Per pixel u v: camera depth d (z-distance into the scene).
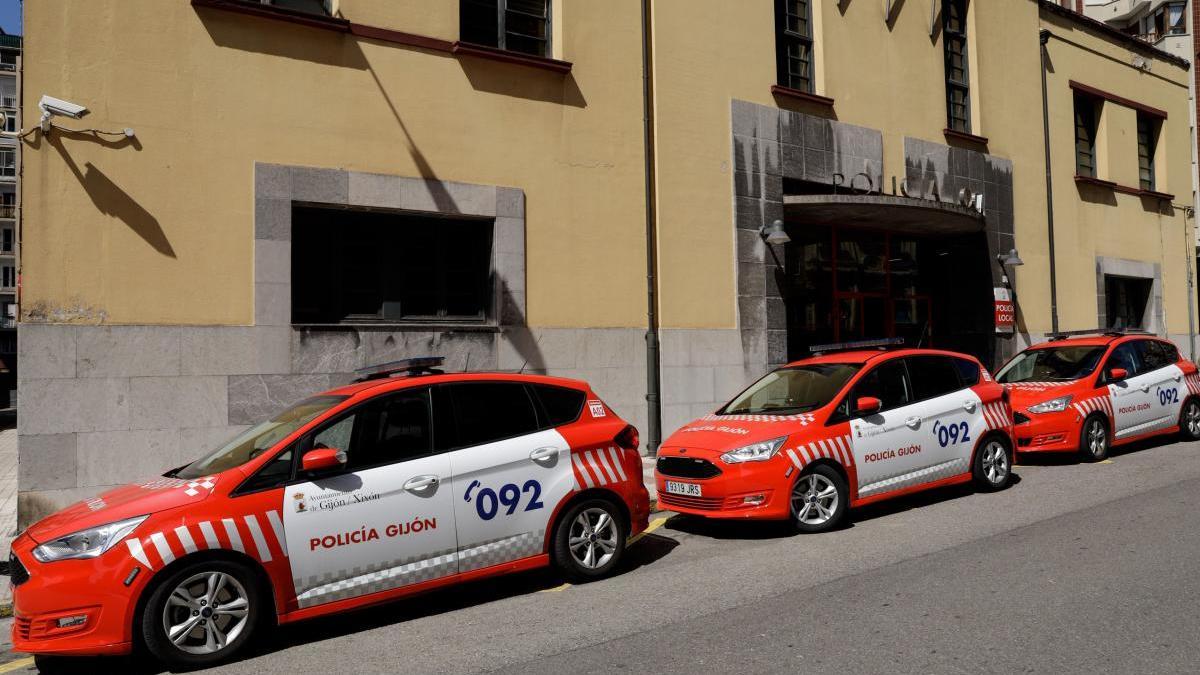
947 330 17.44
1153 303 21.31
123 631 4.47
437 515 5.45
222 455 5.52
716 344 12.98
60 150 8.50
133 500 4.87
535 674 4.35
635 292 12.26
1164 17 36.69
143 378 8.75
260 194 9.45
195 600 4.67
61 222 8.48
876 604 5.25
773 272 13.74
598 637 4.91
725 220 13.25
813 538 7.25
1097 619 4.79
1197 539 6.50
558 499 6.00
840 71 14.96
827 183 14.55
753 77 13.74
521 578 6.43
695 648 4.62
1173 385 11.67
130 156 8.81
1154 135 22.22
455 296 11.13
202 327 9.07
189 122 9.13
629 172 12.31
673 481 7.68
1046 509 7.88
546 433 6.10
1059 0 34.28
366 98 10.22
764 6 13.98
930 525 7.48
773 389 8.60
